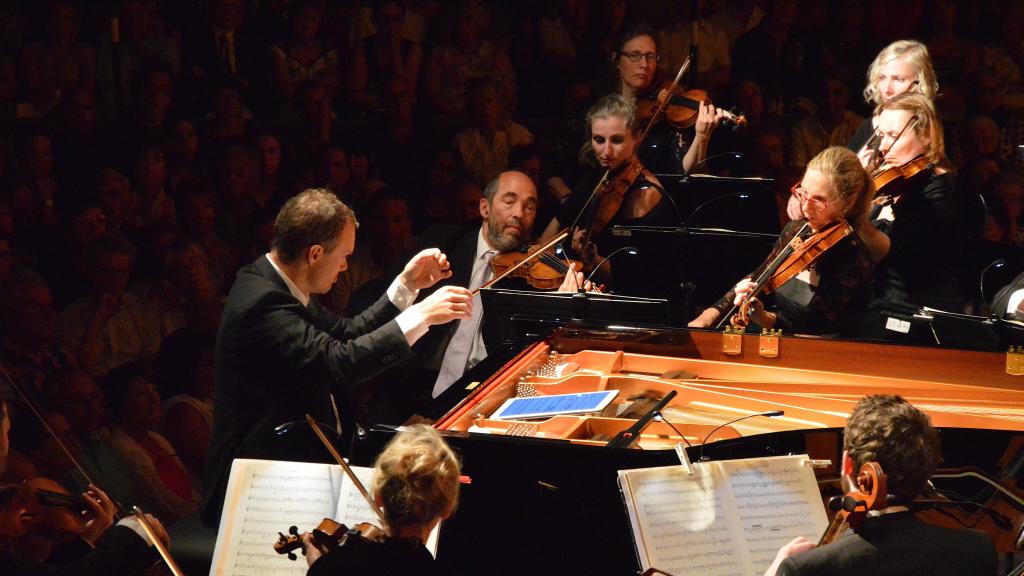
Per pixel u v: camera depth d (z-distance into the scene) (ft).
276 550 37.73
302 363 50.72
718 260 70.03
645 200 76.07
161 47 97.40
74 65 93.45
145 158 87.35
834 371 56.95
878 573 32.99
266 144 90.68
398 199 88.33
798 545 36.01
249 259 88.84
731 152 82.58
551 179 87.51
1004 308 62.69
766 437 45.85
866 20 109.50
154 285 83.46
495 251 70.23
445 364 69.41
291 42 99.14
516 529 45.42
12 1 92.12
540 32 105.91
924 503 35.12
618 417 50.29
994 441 47.29
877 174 66.59
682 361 58.18
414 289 58.95
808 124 102.78
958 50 109.40
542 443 44.52
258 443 51.72
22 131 90.22
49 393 69.00
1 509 49.42
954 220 66.44
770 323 62.39
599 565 44.80
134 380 72.64
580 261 74.18
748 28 109.91
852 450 34.94
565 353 60.08
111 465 69.26
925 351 55.52
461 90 103.71
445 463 34.81
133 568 42.63
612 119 75.10
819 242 60.54
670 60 107.04
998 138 105.29
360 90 101.35
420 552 34.73
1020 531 45.47
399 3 103.35
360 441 48.62
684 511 39.99
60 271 83.15
